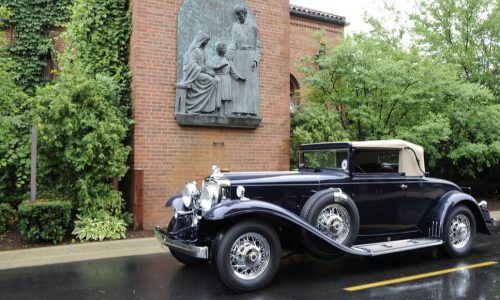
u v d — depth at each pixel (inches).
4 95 374.6
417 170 279.3
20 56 490.0
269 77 417.1
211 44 384.5
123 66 383.6
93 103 330.0
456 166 557.0
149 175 358.3
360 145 255.9
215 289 213.3
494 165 587.8
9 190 357.7
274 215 209.6
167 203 257.4
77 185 324.2
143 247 310.0
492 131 478.9
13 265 261.1
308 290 211.5
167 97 367.9
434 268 256.1
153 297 200.4
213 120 379.2
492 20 547.5
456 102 458.9
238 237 205.0
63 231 304.5
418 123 429.1
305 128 434.6
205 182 225.9
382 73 413.7
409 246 254.5
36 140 312.0
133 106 362.6
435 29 582.9
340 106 457.7
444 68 442.6
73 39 384.5
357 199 254.7
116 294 204.7
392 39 554.3
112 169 329.4
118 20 388.2
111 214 341.4
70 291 209.3
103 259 277.9
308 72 474.9
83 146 323.6
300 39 631.8
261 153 408.8
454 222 286.4
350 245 238.2
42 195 330.3
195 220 229.5
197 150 378.3
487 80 569.9
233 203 203.5
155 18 366.3
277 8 425.7
